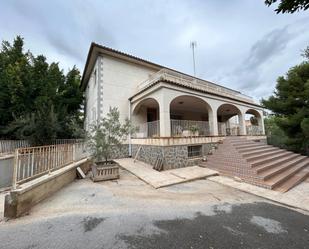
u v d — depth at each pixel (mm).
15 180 4051
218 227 3393
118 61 13055
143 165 9539
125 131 7863
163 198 4980
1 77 13852
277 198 5035
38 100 12836
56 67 17578
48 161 5586
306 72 12562
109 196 5102
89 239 2947
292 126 12695
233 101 13438
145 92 10734
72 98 17844
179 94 9836
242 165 7406
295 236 3102
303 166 9055
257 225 3492
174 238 2998
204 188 5992
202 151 10164
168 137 8695
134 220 3648
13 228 3295
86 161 8805
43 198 4801
